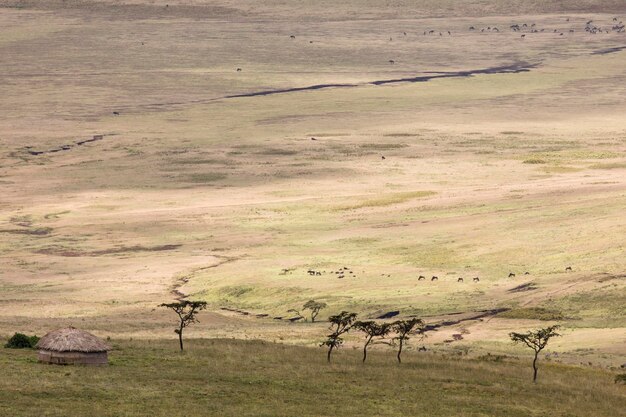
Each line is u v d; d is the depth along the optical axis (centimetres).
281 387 12400
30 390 11350
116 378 12356
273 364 13962
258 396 11812
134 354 14288
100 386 11800
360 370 13788
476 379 13562
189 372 13012
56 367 12800
